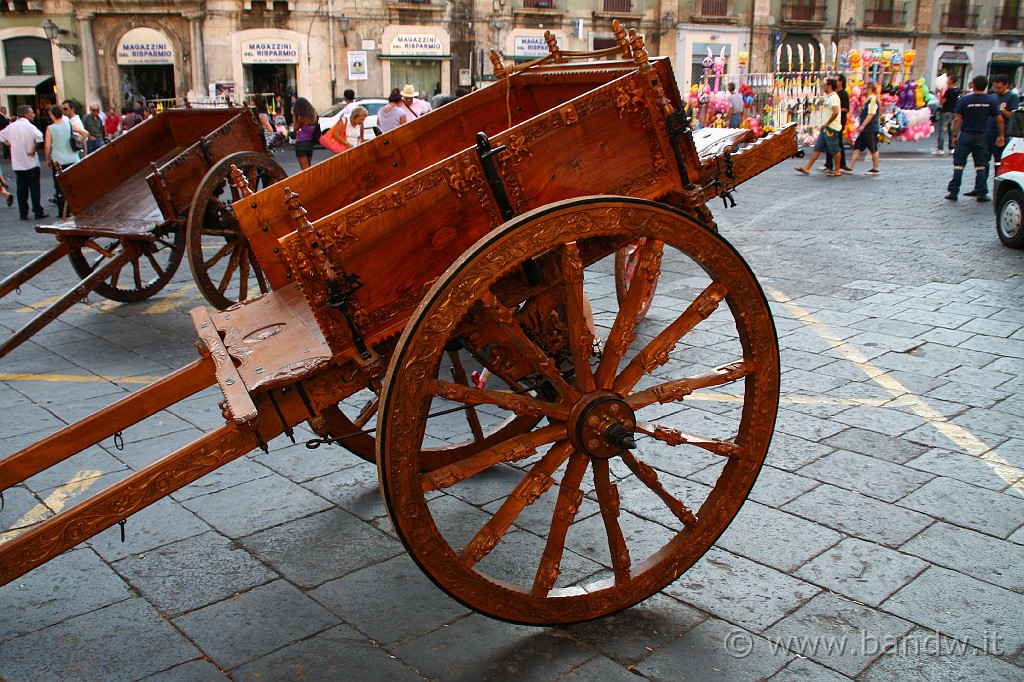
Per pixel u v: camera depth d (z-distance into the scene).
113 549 3.57
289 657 2.87
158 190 6.42
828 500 3.85
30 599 3.22
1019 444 4.41
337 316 2.57
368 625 3.04
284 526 3.77
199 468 2.58
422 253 2.64
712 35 34.00
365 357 2.60
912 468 4.15
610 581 2.97
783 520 3.68
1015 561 3.35
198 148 6.70
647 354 2.87
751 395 3.03
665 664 2.79
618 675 2.74
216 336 3.27
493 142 2.65
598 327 6.57
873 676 2.72
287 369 2.62
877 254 9.10
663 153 2.94
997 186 9.44
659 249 2.72
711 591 3.19
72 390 5.53
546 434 2.75
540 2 31.52
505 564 3.40
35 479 4.25
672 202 3.04
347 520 3.82
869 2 36.31
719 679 2.72
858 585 3.21
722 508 3.05
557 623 2.84
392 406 2.39
